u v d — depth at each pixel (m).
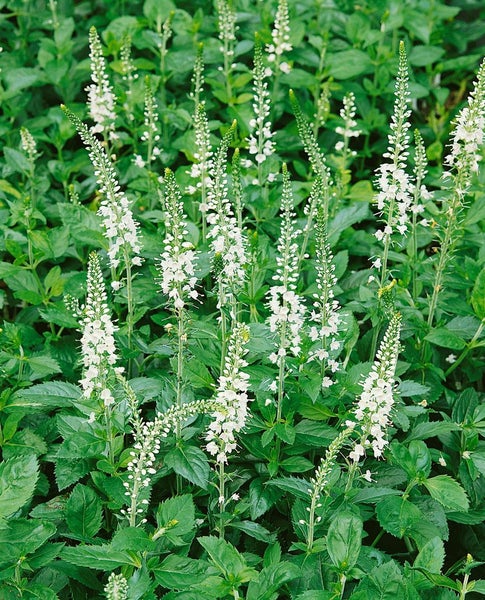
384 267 1.02
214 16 1.56
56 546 0.83
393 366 0.84
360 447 0.86
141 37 1.48
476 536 0.98
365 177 1.46
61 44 1.46
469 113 0.97
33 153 1.26
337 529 0.80
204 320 1.05
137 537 0.79
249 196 1.19
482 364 1.12
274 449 0.94
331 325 0.92
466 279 1.11
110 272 1.15
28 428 0.97
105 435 0.89
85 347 0.86
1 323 1.23
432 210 1.13
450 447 1.00
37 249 1.15
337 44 1.53
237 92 1.44
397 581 0.80
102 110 1.23
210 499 0.92
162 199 1.14
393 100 1.50
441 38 1.65
